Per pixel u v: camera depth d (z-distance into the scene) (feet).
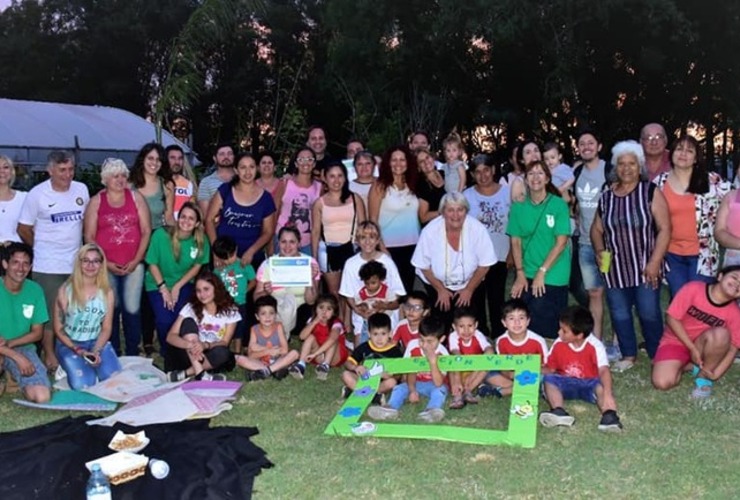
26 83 126.00
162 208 24.27
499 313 23.94
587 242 23.21
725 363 19.19
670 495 13.53
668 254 21.68
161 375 21.11
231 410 18.70
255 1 44.80
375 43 81.35
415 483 14.15
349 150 30.91
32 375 19.57
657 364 19.99
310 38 116.37
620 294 21.52
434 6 79.05
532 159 25.35
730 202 20.86
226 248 23.02
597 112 81.15
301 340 23.93
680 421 17.49
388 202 23.95
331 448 16.01
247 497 13.48
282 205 25.77
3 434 16.78
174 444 15.75
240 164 23.93
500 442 16.02
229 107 115.34
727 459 15.16
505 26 68.54
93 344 20.94
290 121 60.44
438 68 82.07
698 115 83.25
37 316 20.39
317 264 24.26
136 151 76.43
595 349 18.33
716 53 75.00
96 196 22.56
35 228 22.06
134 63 124.16
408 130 73.87
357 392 18.70
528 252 21.61
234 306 22.18
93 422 17.40
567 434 16.71
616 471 14.58
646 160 23.17
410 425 17.07
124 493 13.50
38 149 68.80
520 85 81.97
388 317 20.75
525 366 18.49
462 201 21.22
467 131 88.74
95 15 124.06
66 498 13.51
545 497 13.51
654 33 67.21
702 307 19.44
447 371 18.92
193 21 42.91
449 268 21.83
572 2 67.21
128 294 22.97
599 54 75.15
